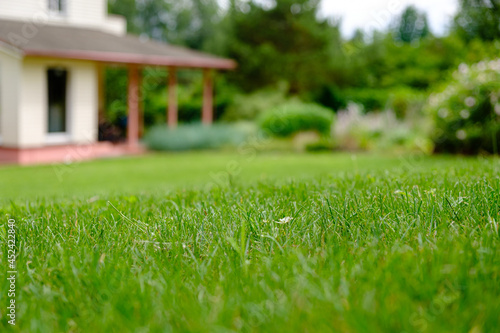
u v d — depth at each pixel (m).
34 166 13.42
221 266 2.12
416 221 2.53
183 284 1.94
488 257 1.90
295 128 19.23
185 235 2.60
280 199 3.50
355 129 17.67
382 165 10.45
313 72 26.56
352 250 2.20
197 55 19.11
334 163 12.91
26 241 2.78
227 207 3.21
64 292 1.96
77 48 14.55
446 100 12.23
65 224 3.22
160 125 18.50
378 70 27.62
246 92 26.55
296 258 2.05
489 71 11.73
